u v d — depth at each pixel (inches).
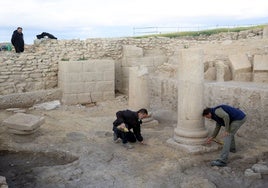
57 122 440.1
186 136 311.9
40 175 261.3
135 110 410.9
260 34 692.7
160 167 268.7
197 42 689.0
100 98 595.8
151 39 687.7
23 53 572.1
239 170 270.1
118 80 660.7
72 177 255.4
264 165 271.0
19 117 374.3
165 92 527.2
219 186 241.3
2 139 350.3
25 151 325.1
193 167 276.2
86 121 445.4
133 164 277.9
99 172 262.2
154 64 664.4
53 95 572.7
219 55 569.9
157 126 417.7
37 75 578.9
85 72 577.3
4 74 543.8
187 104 312.0
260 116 363.6
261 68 465.1
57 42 604.4
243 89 382.6
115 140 334.6
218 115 276.8
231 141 299.4
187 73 309.1
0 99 520.7
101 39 647.8
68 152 311.4
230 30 850.1
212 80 511.8
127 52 637.9
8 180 258.7
